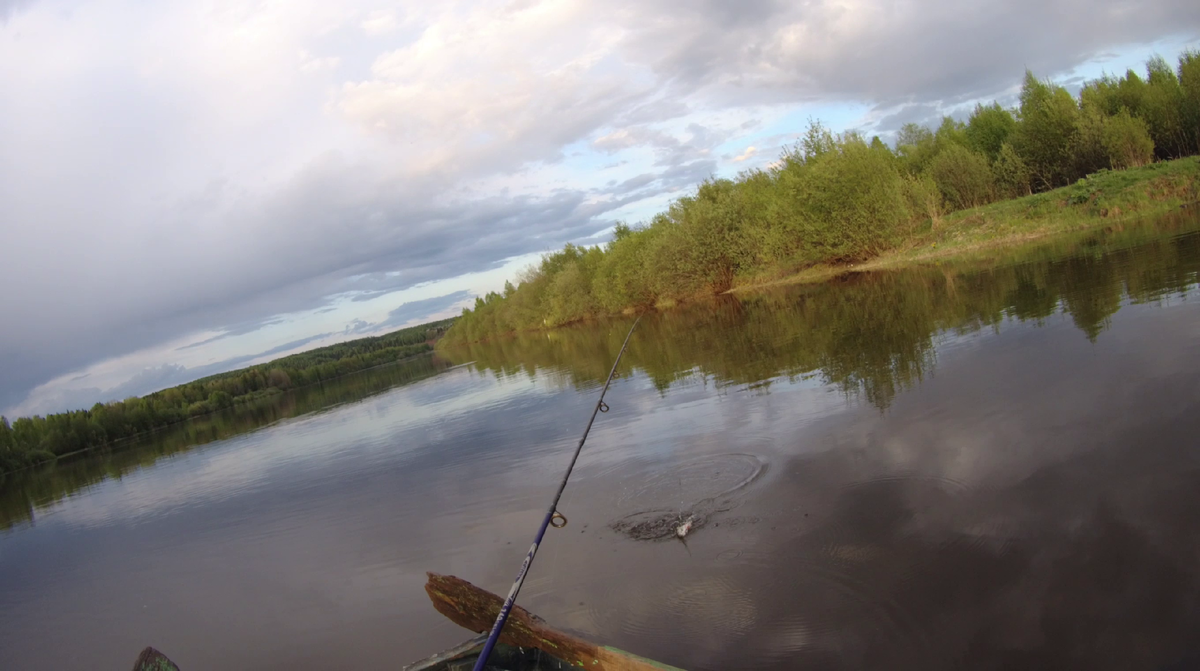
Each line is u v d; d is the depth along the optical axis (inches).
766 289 1193.4
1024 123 1202.0
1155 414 261.4
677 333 946.1
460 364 1813.5
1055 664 156.7
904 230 1119.0
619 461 393.4
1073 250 692.7
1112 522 202.2
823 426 361.4
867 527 238.8
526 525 332.5
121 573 484.1
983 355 407.5
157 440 1817.2
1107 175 927.7
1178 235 617.0
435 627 259.1
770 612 204.2
